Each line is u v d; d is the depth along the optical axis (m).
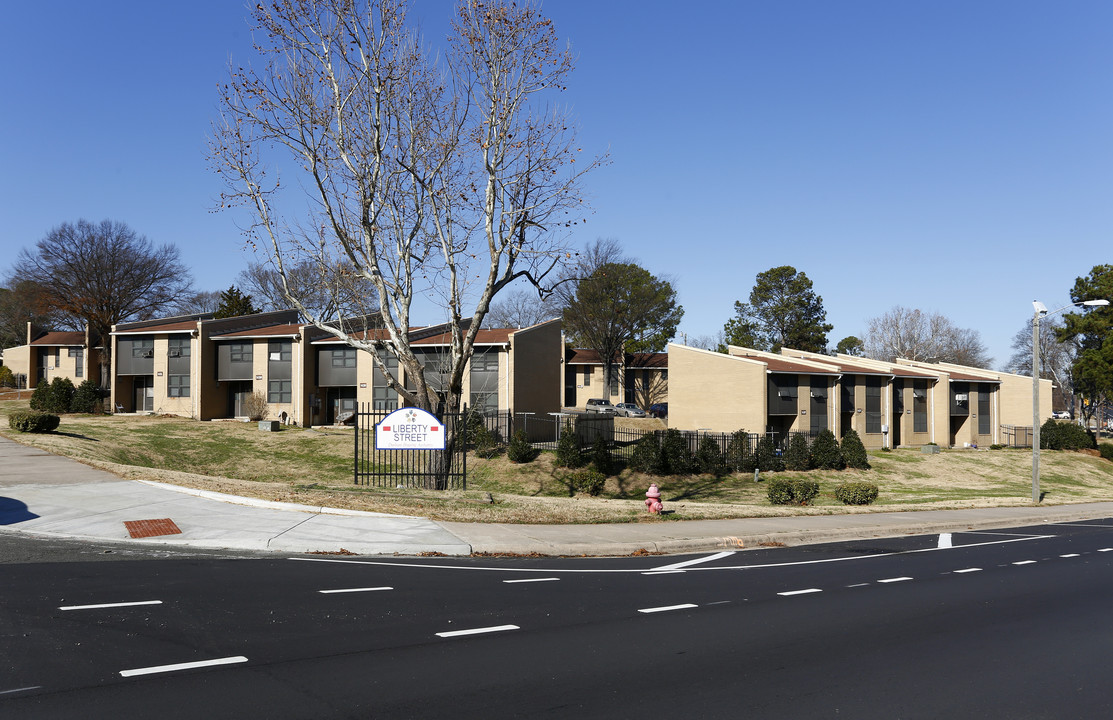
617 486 32.06
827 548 15.49
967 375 56.34
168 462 30.42
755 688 6.44
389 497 16.89
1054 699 6.38
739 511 19.02
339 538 12.74
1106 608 10.12
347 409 46.62
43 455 20.92
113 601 8.41
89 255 56.59
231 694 5.82
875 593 10.79
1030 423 57.25
